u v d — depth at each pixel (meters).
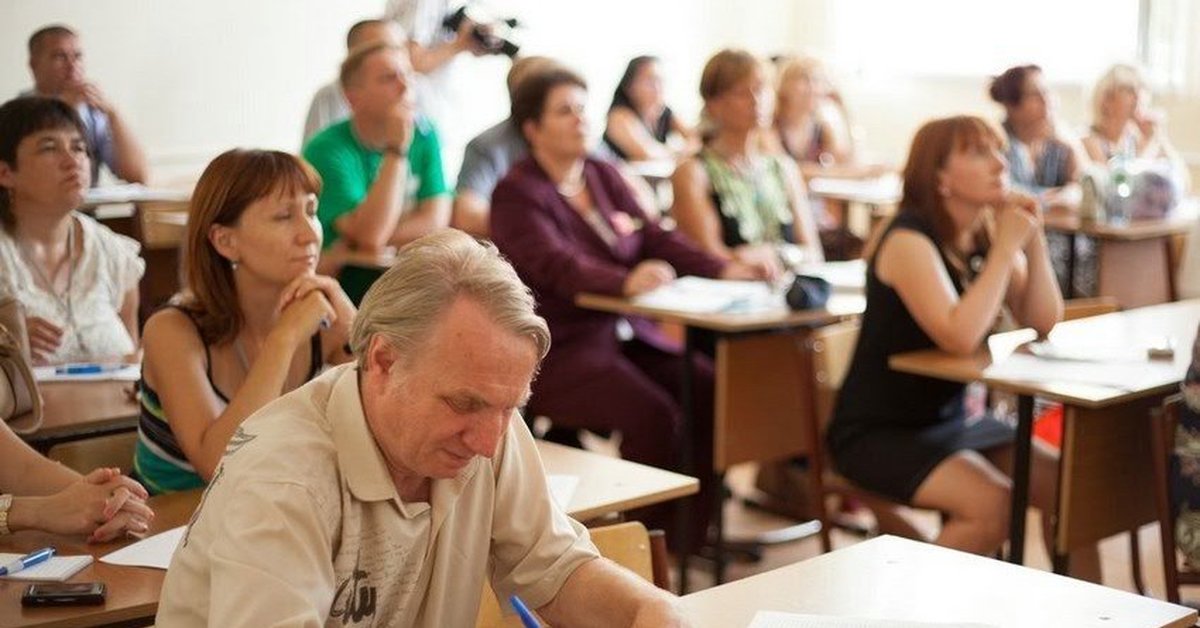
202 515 1.59
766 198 4.62
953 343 3.40
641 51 8.09
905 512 4.51
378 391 1.60
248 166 2.51
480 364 1.53
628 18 8.02
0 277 3.33
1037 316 3.64
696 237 4.49
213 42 6.43
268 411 1.65
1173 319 3.88
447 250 1.58
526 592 1.85
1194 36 6.83
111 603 1.94
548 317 4.13
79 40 5.45
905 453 3.38
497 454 1.80
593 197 4.23
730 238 4.54
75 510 2.17
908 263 3.44
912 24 7.95
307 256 2.53
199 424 2.44
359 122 4.52
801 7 8.33
